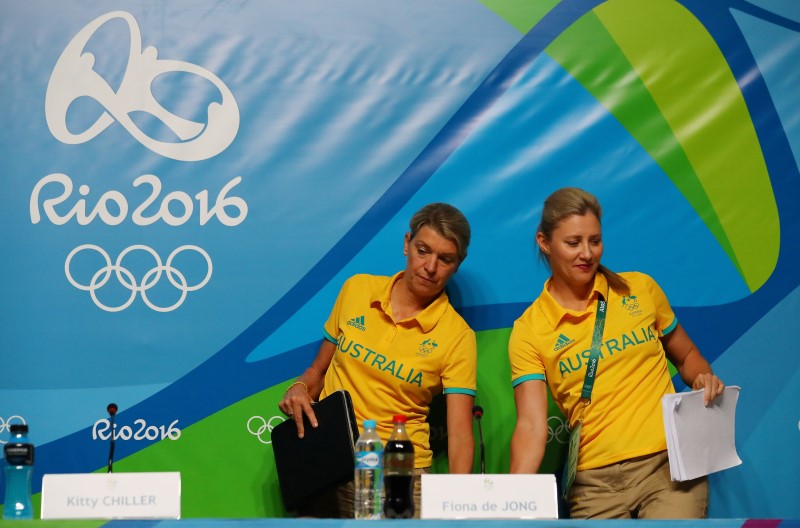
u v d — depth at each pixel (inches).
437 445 181.8
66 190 184.2
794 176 189.6
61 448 178.7
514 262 186.2
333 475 157.5
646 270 187.2
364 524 110.7
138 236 184.5
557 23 191.3
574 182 188.2
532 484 127.8
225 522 111.5
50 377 180.2
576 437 157.6
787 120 190.7
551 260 165.8
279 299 184.7
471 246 186.4
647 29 191.6
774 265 187.8
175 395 181.6
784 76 191.6
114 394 180.9
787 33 192.5
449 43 190.2
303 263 185.5
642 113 189.6
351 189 187.2
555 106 189.6
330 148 187.9
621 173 188.5
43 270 182.5
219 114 187.6
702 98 190.5
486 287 185.6
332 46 189.9
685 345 171.3
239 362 183.2
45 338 181.2
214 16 189.3
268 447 181.8
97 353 181.6
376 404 166.9
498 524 111.3
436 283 166.6
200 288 184.2
